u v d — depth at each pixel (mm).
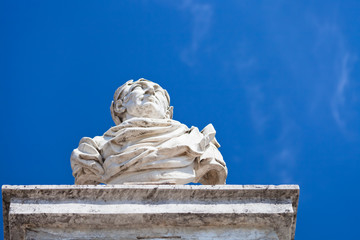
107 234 12375
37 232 12328
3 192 12445
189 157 14633
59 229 12391
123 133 14742
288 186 12938
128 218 12391
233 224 12703
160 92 16859
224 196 12797
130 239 12336
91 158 14797
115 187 12625
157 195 12656
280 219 12711
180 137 14969
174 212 12445
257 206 12750
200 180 15648
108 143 14867
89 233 12375
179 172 14344
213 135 15414
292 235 13039
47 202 12469
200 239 12484
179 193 12703
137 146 14602
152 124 15086
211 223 12586
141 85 16781
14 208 12320
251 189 12852
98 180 14805
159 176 14156
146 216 12391
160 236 12430
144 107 16109
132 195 12625
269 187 12898
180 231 12555
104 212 12359
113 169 14352
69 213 12281
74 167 15039
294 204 12984
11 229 12273
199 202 12703
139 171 14273
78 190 12562
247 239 12586
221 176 15297
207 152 14992
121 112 16516
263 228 12766
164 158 14352
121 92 16875
